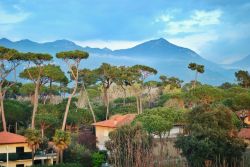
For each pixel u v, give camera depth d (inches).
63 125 3218.5
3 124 3137.3
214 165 2148.1
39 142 2348.7
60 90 4480.8
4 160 2468.0
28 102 4379.9
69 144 2453.2
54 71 3366.1
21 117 3513.8
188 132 2442.2
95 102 4960.6
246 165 2223.2
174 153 2564.0
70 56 3302.2
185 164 2217.0
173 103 4001.0
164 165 2117.4
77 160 2554.1
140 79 4259.4
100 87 4817.9
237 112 3476.9
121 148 2223.2
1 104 3147.1
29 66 3307.1
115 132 2331.4
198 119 2418.8
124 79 4116.6
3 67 3176.7
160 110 2935.5
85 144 3144.7
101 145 3272.6
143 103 4901.6
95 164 2566.4
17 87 4308.6
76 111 3735.2
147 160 1851.6
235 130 2469.2
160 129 2596.0
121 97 5255.9
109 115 4239.7
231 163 2158.0
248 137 2819.9
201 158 2176.4
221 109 2468.0
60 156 2433.6
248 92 3516.2
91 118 3799.2
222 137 2214.6
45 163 2556.6
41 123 3213.6
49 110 3663.9
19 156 2495.1
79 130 3828.7
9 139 2495.1
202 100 3422.7
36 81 3405.5
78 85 4200.3
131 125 2434.8
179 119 2903.5
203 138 2241.6
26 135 2347.4
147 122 2623.0
